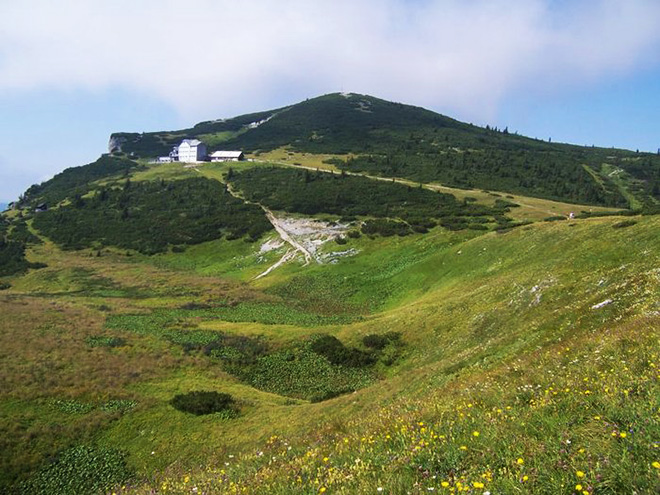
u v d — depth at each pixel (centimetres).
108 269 9206
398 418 1184
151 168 18662
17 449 2239
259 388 3653
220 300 6769
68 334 3950
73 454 2284
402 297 5931
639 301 1767
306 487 762
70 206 13575
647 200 13738
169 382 3228
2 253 10188
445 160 16562
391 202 10738
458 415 1010
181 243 10506
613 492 523
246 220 11031
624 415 704
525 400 1023
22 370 2973
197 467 1969
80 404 2700
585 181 15175
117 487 1864
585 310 2066
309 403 3175
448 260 6053
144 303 6738
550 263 3950
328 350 4069
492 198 10581
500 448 718
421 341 3831
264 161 17725
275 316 5738
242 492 827
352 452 918
